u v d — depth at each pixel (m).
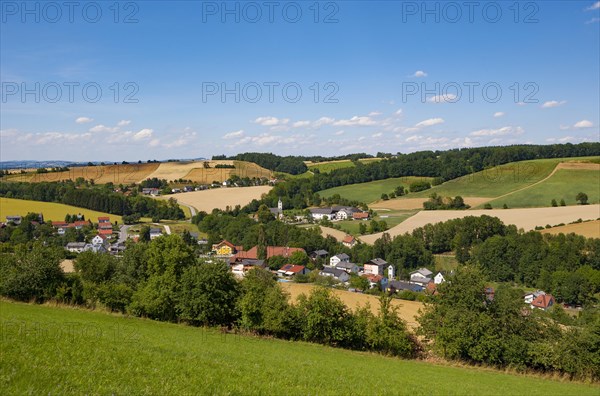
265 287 47.22
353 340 44.25
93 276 58.59
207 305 45.16
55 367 17.06
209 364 24.16
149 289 48.22
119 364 20.06
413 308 65.62
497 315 42.84
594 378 39.62
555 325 42.38
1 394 13.58
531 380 37.69
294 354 36.28
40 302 51.31
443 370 38.16
